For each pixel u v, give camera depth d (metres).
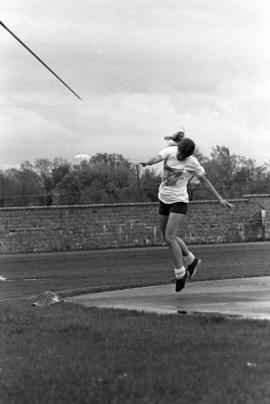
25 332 8.99
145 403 5.54
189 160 11.41
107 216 49.06
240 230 50.09
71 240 48.88
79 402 5.65
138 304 11.36
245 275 16.47
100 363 6.91
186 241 49.84
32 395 5.90
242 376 6.25
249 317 9.52
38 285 18.92
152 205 49.19
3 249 48.44
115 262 31.31
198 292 12.68
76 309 10.91
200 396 5.68
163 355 7.16
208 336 8.04
